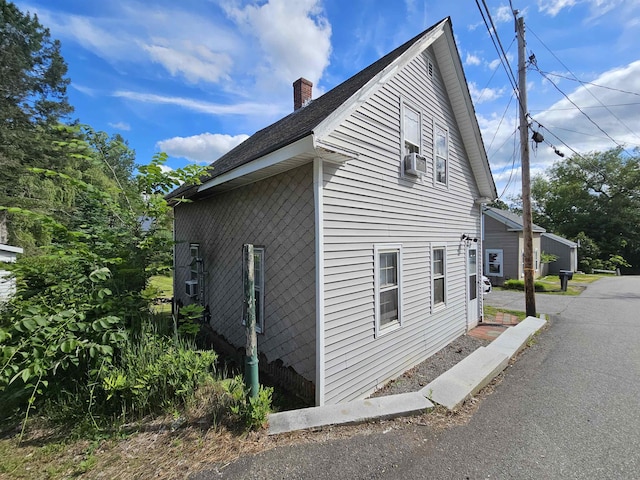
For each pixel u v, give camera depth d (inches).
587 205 1305.4
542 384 176.9
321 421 127.4
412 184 227.6
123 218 199.6
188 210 339.0
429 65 254.5
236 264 236.5
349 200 173.6
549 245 965.2
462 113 289.7
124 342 147.3
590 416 140.3
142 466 100.7
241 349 229.3
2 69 704.4
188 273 338.3
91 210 291.7
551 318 355.9
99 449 109.7
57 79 889.5
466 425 131.7
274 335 193.6
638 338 273.6
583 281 752.3
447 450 113.7
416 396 151.9
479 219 346.9
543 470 103.4
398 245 211.8
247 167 187.8
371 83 181.9
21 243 598.2
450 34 250.4
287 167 176.2
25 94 759.7
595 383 178.1
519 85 342.6
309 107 298.0
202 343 274.7
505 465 105.9
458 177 301.7
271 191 195.5
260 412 120.1
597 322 335.0
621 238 1203.2
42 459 105.4
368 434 122.8
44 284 172.4
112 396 129.6
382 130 197.3
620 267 1211.2
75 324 138.3
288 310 180.7
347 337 171.8
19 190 654.5
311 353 163.3
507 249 696.4
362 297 181.8
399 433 124.3
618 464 107.0
